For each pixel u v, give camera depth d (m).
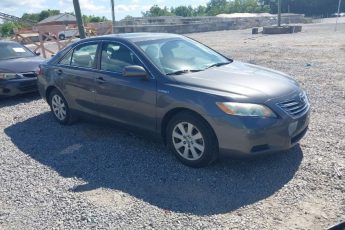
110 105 5.32
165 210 3.63
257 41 22.25
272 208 3.53
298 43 19.00
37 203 3.93
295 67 11.23
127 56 5.13
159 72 4.71
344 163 4.32
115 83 5.11
